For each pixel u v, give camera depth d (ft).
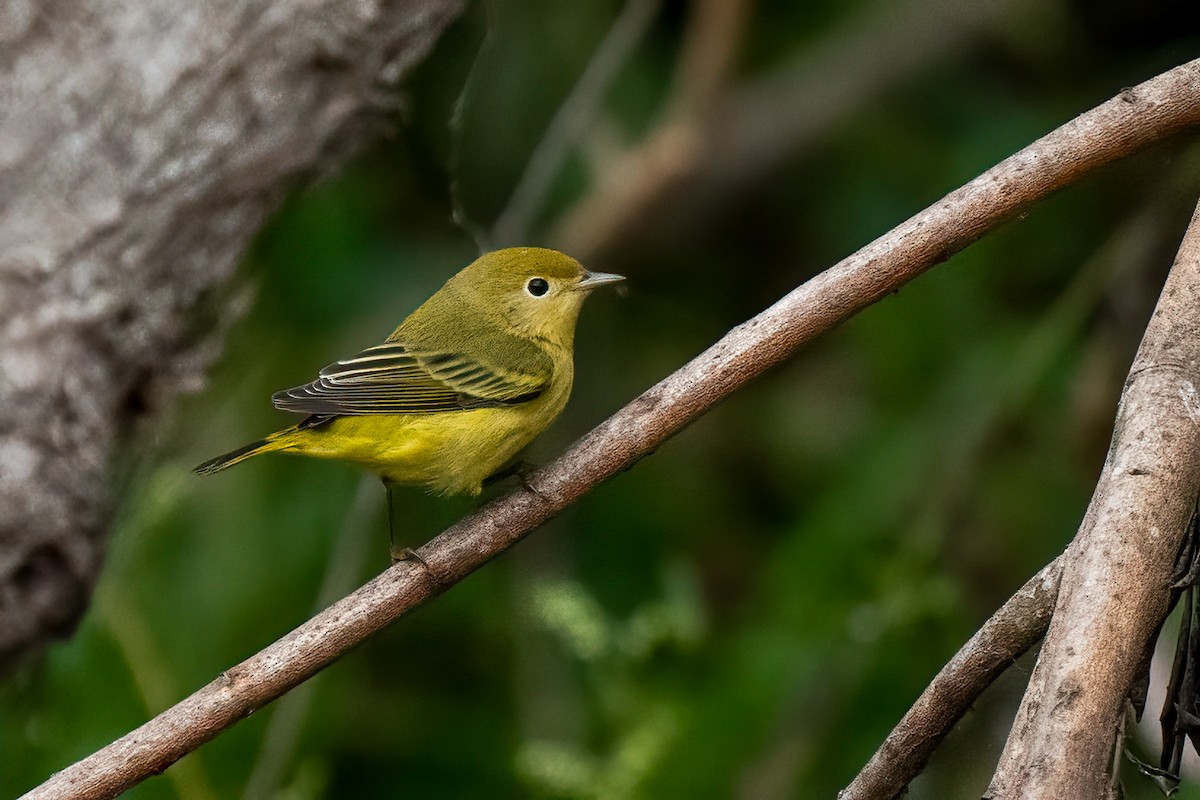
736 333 22.15
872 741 33.24
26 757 32.96
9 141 26.50
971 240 21.47
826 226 42.80
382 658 36.81
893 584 34.04
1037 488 35.65
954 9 41.65
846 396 39.63
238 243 28.22
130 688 33.71
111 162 26.89
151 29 27.22
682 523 39.93
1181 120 21.16
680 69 44.55
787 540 36.78
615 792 32.42
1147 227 32.04
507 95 41.47
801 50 45.11
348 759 35.63
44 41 26.91
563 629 33.58
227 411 35.60
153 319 27.32
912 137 42.27
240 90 27.76
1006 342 36.14
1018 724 16.80
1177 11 38.47
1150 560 17.24
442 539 22.49
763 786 32.81
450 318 32.01
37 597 26.30
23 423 25.90
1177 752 19.16
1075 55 40.19
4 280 26.09
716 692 34.32
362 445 29.96
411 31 29.30
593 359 42.70
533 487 22.58
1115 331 34.35
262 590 36.06
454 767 35.70
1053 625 17.30
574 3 42.37
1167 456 17.84
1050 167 21.17
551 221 45.62
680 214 44.73
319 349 37.60
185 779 33.65
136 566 35.06
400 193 35.86
